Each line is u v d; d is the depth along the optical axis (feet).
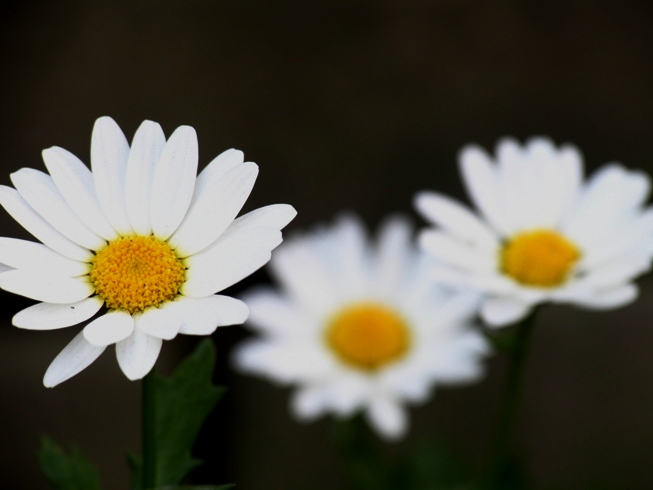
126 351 1.34
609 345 1.85
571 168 1.57
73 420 1.77
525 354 1.53
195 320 1.34
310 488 1.83
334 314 1.71
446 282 1.53
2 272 1.35
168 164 1.37
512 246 1.55
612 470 1.82
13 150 1.80
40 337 1.77
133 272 1.36
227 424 1.84
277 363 1.68
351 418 1.67
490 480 1.56
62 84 1.85
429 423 1.85
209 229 1.36
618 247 1.54
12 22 1.87
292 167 1.85
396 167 1.86
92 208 1.37
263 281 1.84
